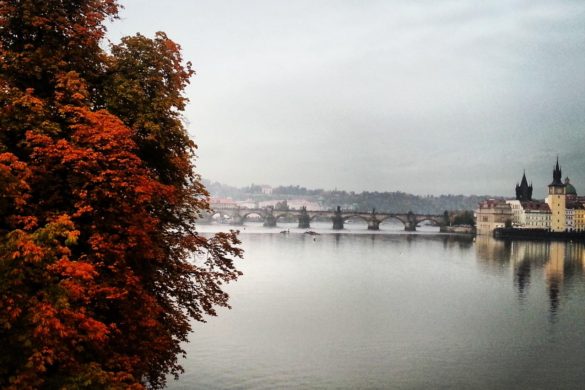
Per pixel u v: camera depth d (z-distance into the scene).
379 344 71.62
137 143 28.44
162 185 26.59
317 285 120.00
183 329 31.75
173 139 30.69
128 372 23.12
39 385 19.38
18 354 19.58
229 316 85.19
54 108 26.03
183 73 31.70
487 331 79.62
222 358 63.72
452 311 94.06
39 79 26.94
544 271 153.12
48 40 27.08
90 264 22.05
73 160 23.64
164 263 31.42
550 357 67.12
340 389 55.19
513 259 189.00
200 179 35.69
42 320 18.88
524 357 67.00
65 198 25.23
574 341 74.56
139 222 25.08
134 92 27.86
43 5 26.56
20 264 20.08
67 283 20.67
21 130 24.83
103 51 30.36
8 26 26.25
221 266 34.97
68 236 21.09
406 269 155.00
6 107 23.84
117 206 24.67
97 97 28.77
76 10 28.77
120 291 23.98
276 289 112.75
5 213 23.22
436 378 59.03
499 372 61.25
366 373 59.91
